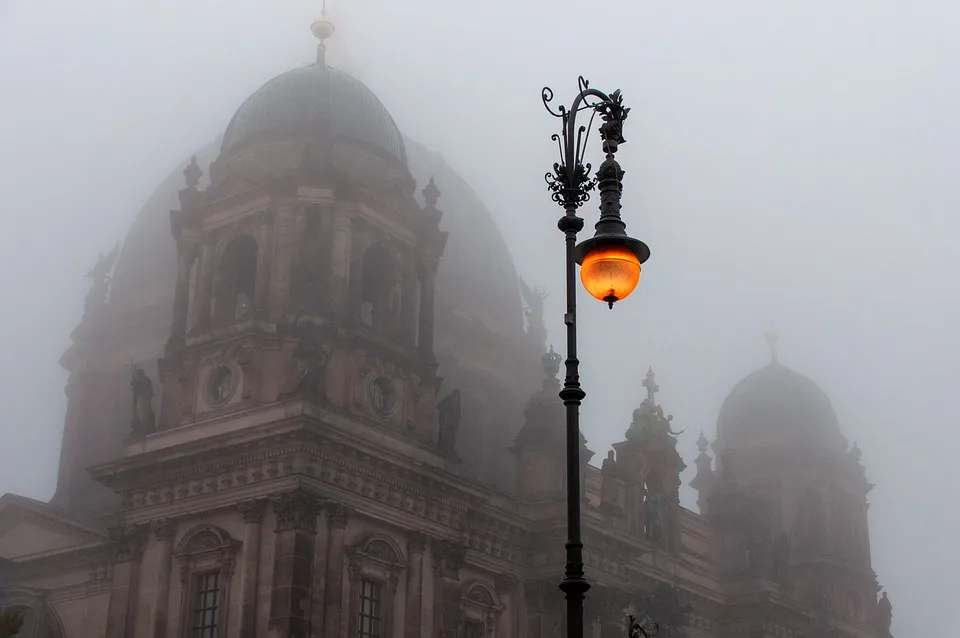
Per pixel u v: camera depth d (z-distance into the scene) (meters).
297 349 78.44
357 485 78.31
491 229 117.75
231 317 84.31
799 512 136.50
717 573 117.00
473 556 88.81
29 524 90.81
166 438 80.88
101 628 84.31
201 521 77.50
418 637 79.50
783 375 145.88
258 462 76.25
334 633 73.94
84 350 110.06
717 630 115.12
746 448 142.00
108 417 107.38
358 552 76.62
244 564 74.25
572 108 36.25
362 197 84.50
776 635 117.56
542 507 94.88
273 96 88.62
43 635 86.69
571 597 32.38
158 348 106.25
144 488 80.06
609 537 97.38
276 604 72.38
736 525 119.50
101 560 85.81
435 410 95.81
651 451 107.38
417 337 88.62
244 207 84.31
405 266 87.19
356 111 89.12
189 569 76.75
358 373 80.88
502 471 108.88
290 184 83.19
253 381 79.06
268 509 75.31
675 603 101.38
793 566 132.12
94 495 104.94
